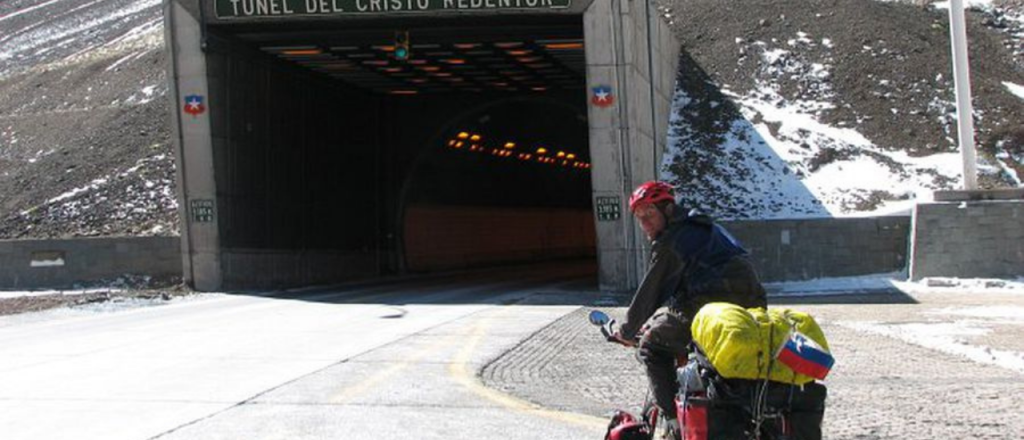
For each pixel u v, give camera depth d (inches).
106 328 715.4
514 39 1298.0
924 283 1088.8
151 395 398.0
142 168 1646.2
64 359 522.6
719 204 1321.4
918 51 1846.7
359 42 1300.4
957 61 1158.3
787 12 2063.2
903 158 1475.1
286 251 1396.4
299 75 1464.1
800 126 1567.4
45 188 1641.2
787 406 186.2
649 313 214.7
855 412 356.5
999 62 1931.6
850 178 1400.1
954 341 578.9
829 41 1899.6
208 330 692.1
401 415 353.4
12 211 1556.3
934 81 1727.4
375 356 525.0
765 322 187.9
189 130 1193.4
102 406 372.8
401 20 1176.8
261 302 1028.5
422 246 1987.0
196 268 1208.2
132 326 730.8
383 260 1843.0
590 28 1143.6
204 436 317.4
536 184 2615.7
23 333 681.6
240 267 1248.8
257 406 371.2
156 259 1263.5
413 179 1898.4
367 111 1786.4
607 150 1149.1
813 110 1641.2
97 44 3784.5
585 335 641.0
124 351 558.9
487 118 1990.7
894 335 625.6
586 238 3073.3
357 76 1577.3
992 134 1556.3
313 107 1525.6
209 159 1190.9
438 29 1231.5
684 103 1649.9
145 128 1867.6
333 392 403.9
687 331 210.2
